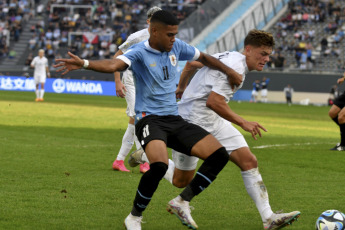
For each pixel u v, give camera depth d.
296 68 71.50
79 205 11.88
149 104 9.97
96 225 10.30
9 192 12.98
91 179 14.99
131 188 13.88
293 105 65.94
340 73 68.75
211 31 67.25
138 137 9.98
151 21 9.80
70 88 74.50
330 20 82.12
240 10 72.00
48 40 84.69
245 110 52.78
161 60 9.97
